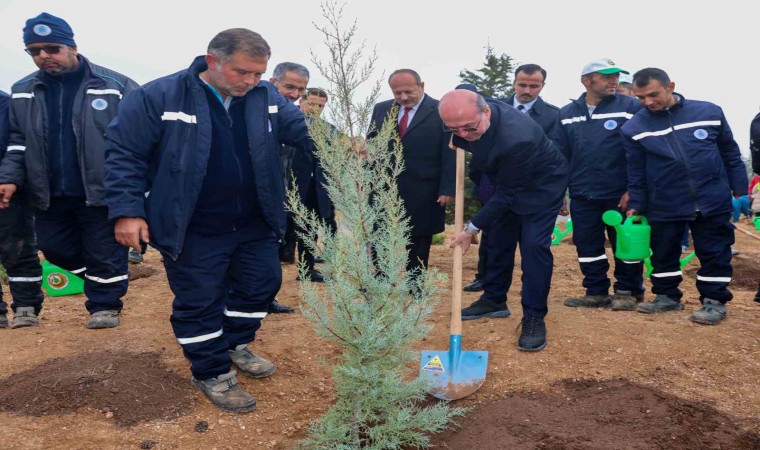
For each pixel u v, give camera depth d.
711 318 4.52
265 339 4.42
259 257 3.58
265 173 3.35
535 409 3.44
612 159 4.89
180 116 3.12
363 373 3.00
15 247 4.55
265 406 3.56
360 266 3.07
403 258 3.19
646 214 4.79
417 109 4.99
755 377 3.76
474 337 4.43
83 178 4.29
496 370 3.94
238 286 3.64
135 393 3.48
